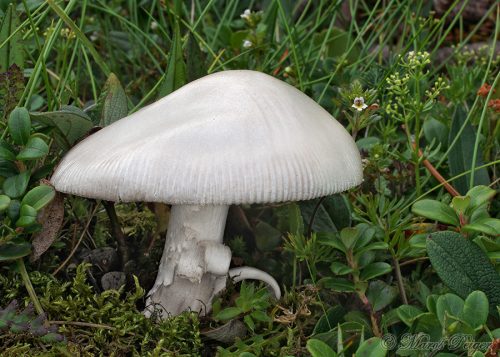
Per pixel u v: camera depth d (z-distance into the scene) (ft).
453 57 1.64
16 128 1.04
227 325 1.05
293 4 1.73
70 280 1.15
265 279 1.11
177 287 1.07
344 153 1.00
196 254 1.06
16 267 1.07
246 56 1.47
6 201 1.01
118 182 0.94
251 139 0.95
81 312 1.07
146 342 1.05
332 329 1.05
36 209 1.02
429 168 1.21
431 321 0.99
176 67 1.21
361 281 1.06
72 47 1.49
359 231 1.09
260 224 1.21
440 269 1.00
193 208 1.04
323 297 1.14
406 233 1.17
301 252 1.08
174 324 1.06
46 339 1.01
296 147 0.96
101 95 1.16
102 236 1.21
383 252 1.14
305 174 0.95
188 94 1.01
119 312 1.08
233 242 1.21
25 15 1.42
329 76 1.38
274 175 0.94
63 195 1.07
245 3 1.79
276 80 1.04
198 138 0.94
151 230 1.24
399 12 1.70
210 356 1.09
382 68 1.33
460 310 0.96
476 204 1.01
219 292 1.08
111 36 1.57
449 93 1.39
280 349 1.05
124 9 1.71
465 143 1.24
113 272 1.13
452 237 1.01
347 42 1.52
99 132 1.03
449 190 1.20
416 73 1.16
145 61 1.58
